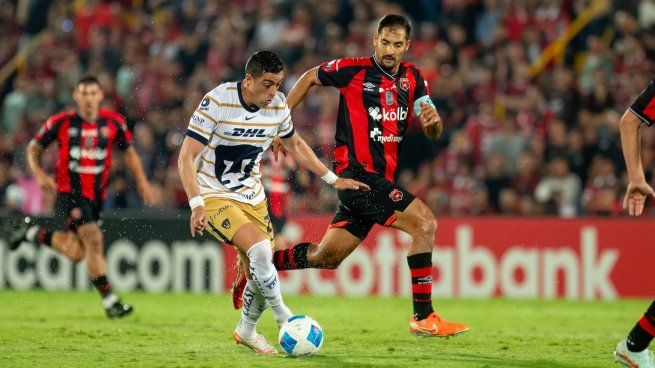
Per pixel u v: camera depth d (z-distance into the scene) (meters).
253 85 20.95
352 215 25.08
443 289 42.06
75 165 31.89
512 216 43.34
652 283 41.31
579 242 41.53
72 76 59.91
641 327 18.56
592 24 54.34
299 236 42.34
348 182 23.45
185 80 58.03
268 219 22.73
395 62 24.52
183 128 53.91
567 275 41.50
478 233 41.91
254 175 22.47
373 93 24.78
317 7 57.31
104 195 32.62
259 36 57.88
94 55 59.66
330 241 25.44
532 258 41.59
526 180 46.59
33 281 43.59
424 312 24.03
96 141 32.09
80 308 35.41
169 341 24.36
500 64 52.22
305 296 41.88
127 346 23.17
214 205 21.61
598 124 48.00
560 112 49.44
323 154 50.44
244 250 20.95
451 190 47.88
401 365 19.81
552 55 53.66
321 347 23.08
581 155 46.97
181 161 20.86
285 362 20.09
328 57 55.03
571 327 30.78
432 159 50.12
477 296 41.84
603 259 41.50
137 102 57.03
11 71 65.12
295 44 56.00
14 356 21.20
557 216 43.72
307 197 46.16
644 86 50.38
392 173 25.16
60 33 63.72
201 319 31.31
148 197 33.72
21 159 55.19
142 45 60.47
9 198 50.34
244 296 21.72
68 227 32.12
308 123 51.38
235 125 21.34
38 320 30.52
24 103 60.28
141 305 36.81
